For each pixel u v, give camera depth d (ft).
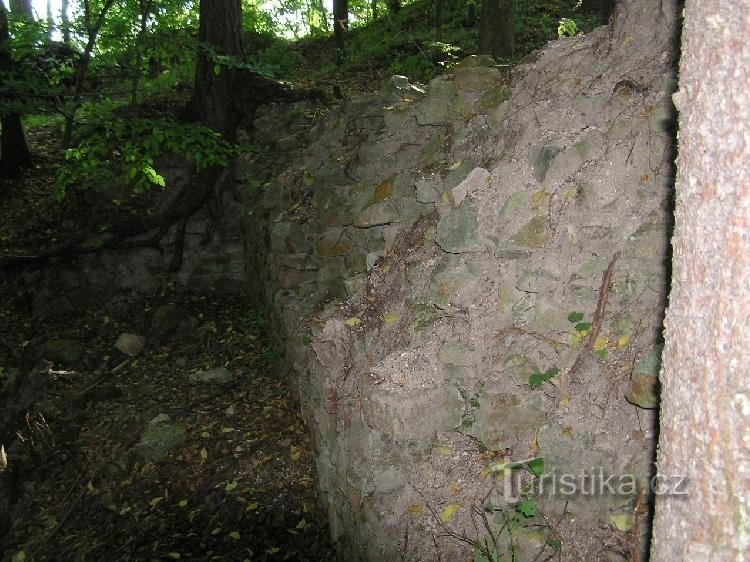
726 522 4.59
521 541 8.64
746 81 4.32
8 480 18.24
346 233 17.11
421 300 11.83
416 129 16.87
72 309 26.32
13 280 25.95
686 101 4.85
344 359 12.93
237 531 15.47
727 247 4.47
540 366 9.55
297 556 14.20
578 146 10.53
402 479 10.23
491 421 9.56
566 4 37.27
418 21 44.80
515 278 10.33
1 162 29.78
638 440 8.48
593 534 8.46
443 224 11.56
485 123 14.37
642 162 9.79
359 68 37.73
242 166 27.68
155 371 23.29
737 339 4.46
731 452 4.52
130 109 31.37
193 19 31.76
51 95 24.27
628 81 11.02
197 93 28.35
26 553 16.42
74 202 27.94
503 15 25.85
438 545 9.35
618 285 9.42
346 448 12.28
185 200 27.45
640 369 8.10
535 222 10.38
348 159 18.90
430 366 10.44
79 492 18.13
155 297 27.35
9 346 23.72
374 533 10.43
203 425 19.74
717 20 4.45
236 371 22.44
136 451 19.02
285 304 18.94
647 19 11.94
